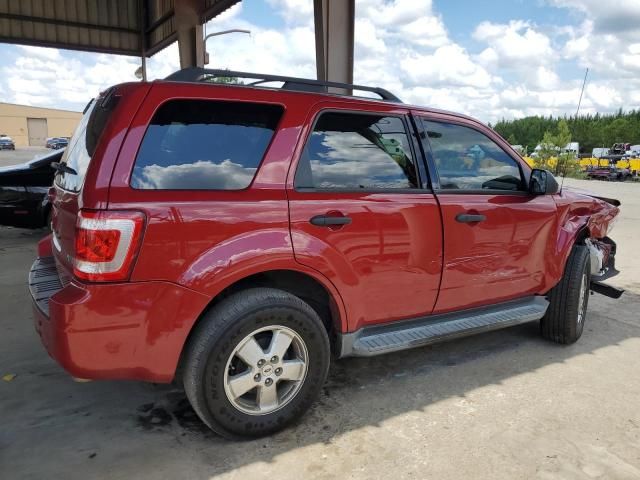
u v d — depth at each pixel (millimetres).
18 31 13727
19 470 2469
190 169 2521
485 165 3682
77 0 14289
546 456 2691
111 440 2746
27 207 7824
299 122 2824
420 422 3002
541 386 3502
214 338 2506
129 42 15602
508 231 3645
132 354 2383
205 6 12133
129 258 2307
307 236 2740
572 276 4105
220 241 2500
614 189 24078
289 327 2723
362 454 2674
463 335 3484
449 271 3385
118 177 2340
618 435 2906
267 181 2686
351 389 3404
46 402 3133
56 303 2285
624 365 3885
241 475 2484
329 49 6758
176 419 2975
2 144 53938
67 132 82688
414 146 3299
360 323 3064
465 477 2508
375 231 2988
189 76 2674
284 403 2799
